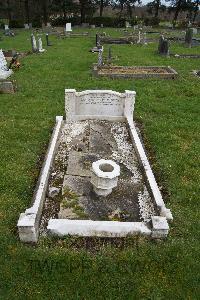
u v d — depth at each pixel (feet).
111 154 8.30
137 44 28.86
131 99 9.76
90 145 8.73
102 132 9.52
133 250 5.33
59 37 33.42
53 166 7.63
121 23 51.65
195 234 5.83
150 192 6.64
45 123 10.25
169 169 7.84
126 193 6.70
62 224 5.50
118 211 6.15
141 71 16.98
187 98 12.95
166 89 13.94
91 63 19.25
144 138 9.47
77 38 32.76
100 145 8.75
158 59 21.20
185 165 8.00
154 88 14.05
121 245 5.47
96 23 52.29
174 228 5.94
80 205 6.26
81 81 15.06
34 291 4.73
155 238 5.59
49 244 5.44
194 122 10.56
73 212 6.06
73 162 7.78
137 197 6.58
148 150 8.82
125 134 9.46
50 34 36.45
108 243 5.49
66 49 24.90
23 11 62.23
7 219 6.05
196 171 7.77
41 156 8.38
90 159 7.97
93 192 6.65
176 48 26.40
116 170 6.40
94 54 22.70
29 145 8.84
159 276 4.98
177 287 4.84
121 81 15.11
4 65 16.01
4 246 5.37
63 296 4.68
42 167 7.61
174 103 12.25
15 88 13.58
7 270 4.97
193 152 8.64
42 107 11.57
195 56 22.57
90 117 10.26
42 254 5.18
